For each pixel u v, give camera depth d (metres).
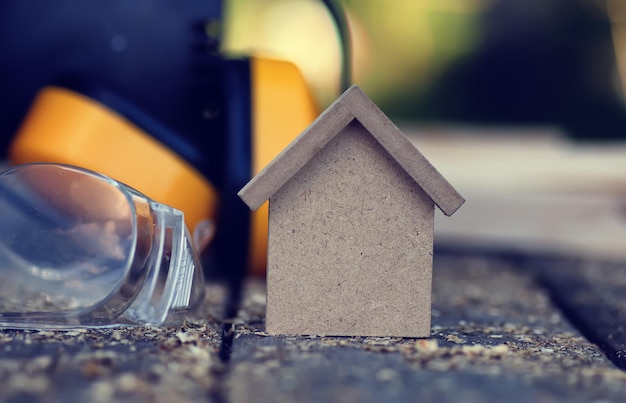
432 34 1.56
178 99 0.67
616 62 1.55
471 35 1.56
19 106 0.73
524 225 1.02
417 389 0.45
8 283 0.57
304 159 0.51
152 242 0.52
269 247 0.52
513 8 1.55
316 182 0.51
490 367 0.48
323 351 0.49
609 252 0.92
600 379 0.47
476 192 1.11
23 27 0.72
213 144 0.66
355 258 0.52
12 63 0.72
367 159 0.51
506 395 0.44
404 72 1.57
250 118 0.64
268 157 0.64
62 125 0.62
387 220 0.52
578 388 0.45
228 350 0.50
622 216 1.05
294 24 1.41
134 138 0.62
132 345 0.50
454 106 1.57
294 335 0.52
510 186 1.13
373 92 1.57
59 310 0.52
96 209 0.54
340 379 0.45
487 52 1.56
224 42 0.70
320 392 0.44
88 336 0.51
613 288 0.71
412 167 0.51
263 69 0.66
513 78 1.57
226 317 0.57
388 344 0.51
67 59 0.71
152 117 0.63
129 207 0.53
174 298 0.53
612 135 1.55
